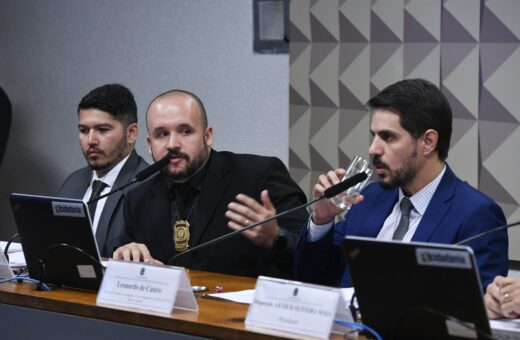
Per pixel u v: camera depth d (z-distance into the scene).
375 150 2.62
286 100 4.46
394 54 3.96
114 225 3.65
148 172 2.97
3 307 2.54
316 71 4.25
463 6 3.73
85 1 5.23
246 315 2.19
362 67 4.07
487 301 2.24
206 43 4.76
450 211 2.63
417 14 3.87
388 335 1.96
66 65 5.33
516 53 3.59
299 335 1.99
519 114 3.59
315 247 2.83
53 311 2.42
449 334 1.87
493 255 2.55
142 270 2.31
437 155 2.66
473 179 3.73
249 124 4.61
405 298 1.90
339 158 4.16
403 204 2.73
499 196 3.66
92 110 3.75
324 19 4.20
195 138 3.14
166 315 2.20
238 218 2.76
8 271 2.74
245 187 3.22
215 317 2.18
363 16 4.05
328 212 2.75
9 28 5.56
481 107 3.70
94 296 2.47
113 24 5.12
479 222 2.57
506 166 3.63
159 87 4.95
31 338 2.47
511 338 1.99
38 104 5.46
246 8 4.59
